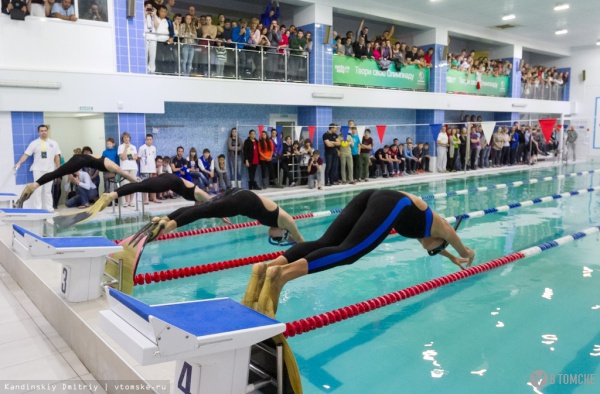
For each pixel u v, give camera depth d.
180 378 2.10
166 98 9.89
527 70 18.89
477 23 16.02
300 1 12.10
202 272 4.89
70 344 3.16
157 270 4.98
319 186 11.69
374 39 14.53
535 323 3.59
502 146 16.59
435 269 4.97
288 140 11.91
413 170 14.89
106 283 3.50
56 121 11.09
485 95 17.06
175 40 10.04
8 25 8.20
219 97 10.62
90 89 8.99
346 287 4.45
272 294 2.38
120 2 9.21
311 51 12.41
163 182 4.39
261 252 5.70
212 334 1.86
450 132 15.34
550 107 19.75
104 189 9.59
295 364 2.21
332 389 2.73
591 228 6.69
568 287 4.36
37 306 3.90
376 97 13.78
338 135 12.62
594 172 14.69
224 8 12.80
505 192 10.53
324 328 3.55
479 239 6.18
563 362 2.99
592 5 13.74
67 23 8.71
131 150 9.16
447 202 9.21
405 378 2.83
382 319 3.71
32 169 8.42
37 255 3.04
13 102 8.29
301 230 6.84
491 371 2.89
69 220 4.80
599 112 20.20
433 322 3.64
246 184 12.04
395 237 6.42
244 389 2.13
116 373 2.49
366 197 2.95
